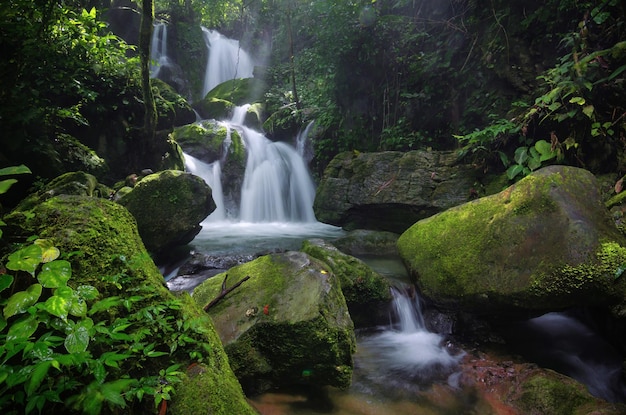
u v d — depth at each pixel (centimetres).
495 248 365
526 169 548
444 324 420
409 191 645
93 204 233
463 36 732
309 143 1070
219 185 998
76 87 684
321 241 501
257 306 310
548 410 282
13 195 577
